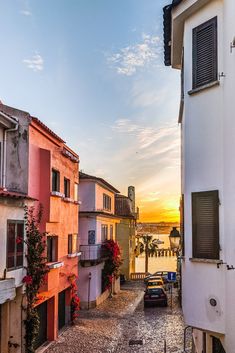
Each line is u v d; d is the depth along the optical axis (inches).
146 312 1109.1
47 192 708.7
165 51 464.1
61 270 823.7
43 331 770.8
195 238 318.7
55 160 783.1
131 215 1899.6
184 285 337.4
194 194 323.0
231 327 277.4
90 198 1194.0
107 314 1072.8
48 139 751.7
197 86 329.4
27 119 634.8
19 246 577.3
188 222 329.4
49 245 764.0
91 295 1167.6
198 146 323.6
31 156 679.1
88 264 1160.2
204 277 309.3
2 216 528.7
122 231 1893.5
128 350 738.2
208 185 311.6
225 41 299.0
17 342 590.2
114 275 1357.0
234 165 279.3
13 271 554.6
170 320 995.3
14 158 605.6
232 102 284.4
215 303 297.6
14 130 599.8
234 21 286.0
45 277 672.4
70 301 914.7
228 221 287.6
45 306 782.5
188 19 346.3
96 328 900.0
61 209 816.9
